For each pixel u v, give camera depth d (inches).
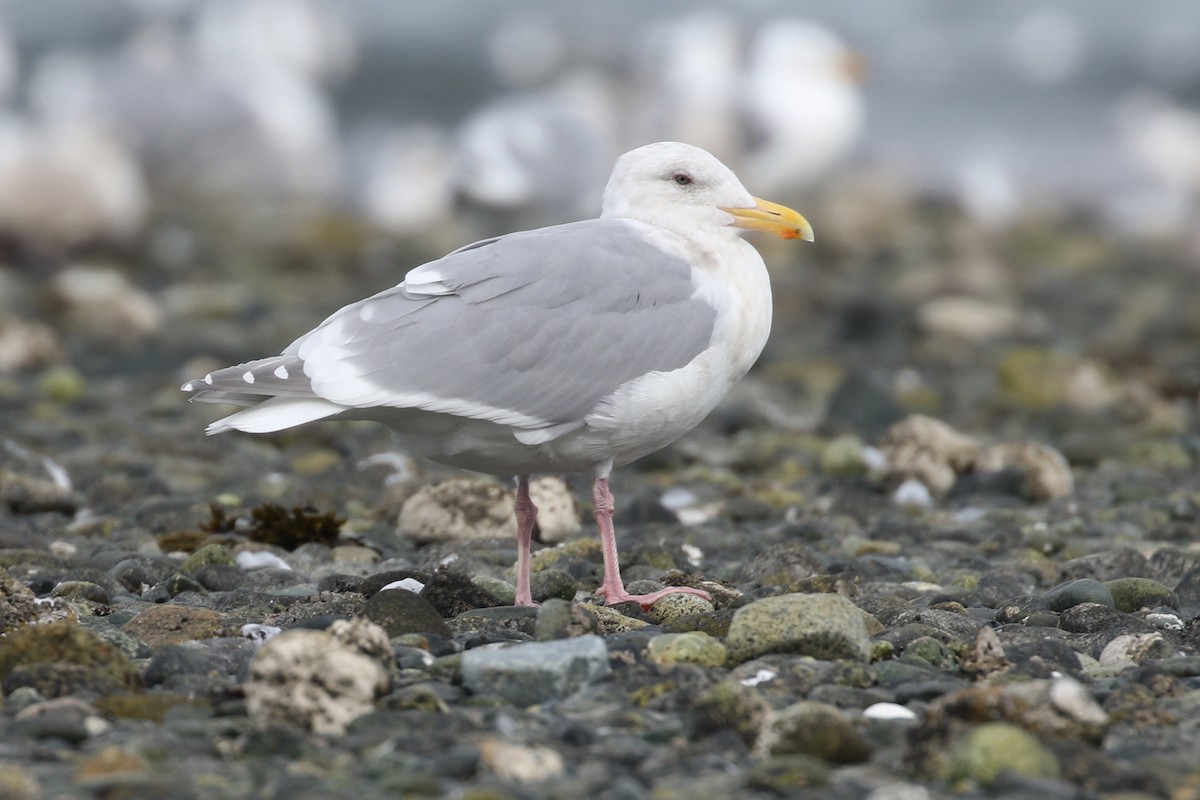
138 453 602.5
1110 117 1672.0
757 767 262.8
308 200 1430.9
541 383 371.9
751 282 401.4
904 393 765.3
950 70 1871.3
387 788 256.5
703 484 580.1
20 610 353.4
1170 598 386.6
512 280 374.6
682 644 331.0
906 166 1549.0
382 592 355.6
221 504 513.0
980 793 259.0
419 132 1681.8
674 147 409.7
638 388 376.2
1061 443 645.9
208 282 1053.8
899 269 1154.0
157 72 1448.1
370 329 370.6
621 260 382.6
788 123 1259.2
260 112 1441.9
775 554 428.8
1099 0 2127.2
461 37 2090.3
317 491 540.1
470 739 277.6
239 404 379.6
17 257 1067.3
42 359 788.0
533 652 309.3
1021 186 1497.3
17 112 1681.8
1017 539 486.0
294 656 291.0
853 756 274.7
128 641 335.6
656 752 277.1
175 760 268.4
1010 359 770.2
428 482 515.8
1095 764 263.4
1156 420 699.4
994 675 319.9
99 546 462.9
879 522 506.0
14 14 2082.9
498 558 441.7
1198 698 303.1
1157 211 1378.0
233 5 1878.7
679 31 1673.2
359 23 2144.4
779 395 766.5
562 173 1126.4
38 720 281.1
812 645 328.5
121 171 1099.9
